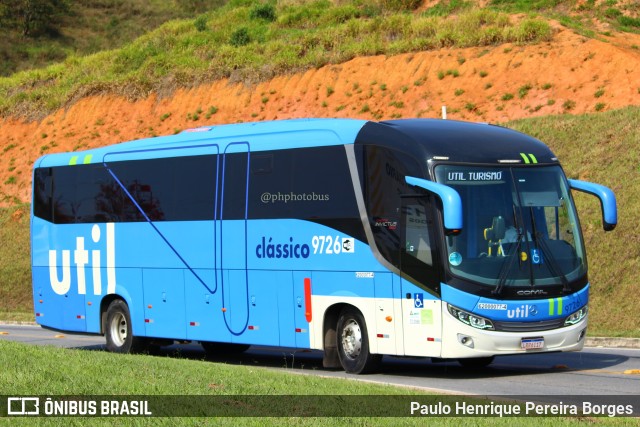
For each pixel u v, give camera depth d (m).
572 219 17.39
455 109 40.28
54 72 63.81
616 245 28.41
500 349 16.27
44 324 25.08
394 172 17.25
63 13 98.69
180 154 21.64
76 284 24.12
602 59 38.78
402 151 17.12
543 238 16.89
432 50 44.25
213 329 20.69
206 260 20.86
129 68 58.81
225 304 20.42
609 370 18.19
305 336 18.73
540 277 16.64
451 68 42.25
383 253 17.34
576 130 34.88
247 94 49.00
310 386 13.82
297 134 19.20
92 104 55.97
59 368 14.73
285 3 61.94
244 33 56.31
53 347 19.03
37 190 25.39
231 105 49.25
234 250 20.23
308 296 18.66
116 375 14.23
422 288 16.66
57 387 12.78
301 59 48.66
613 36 43.38
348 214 18.02
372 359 17.78
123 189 22.94
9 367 14.70
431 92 41.81
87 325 23.83
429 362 20.75
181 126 50.59
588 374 17.58
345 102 44.31
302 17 57.00
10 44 90.69
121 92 55.16
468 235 16.44
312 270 18.61
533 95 39.06
